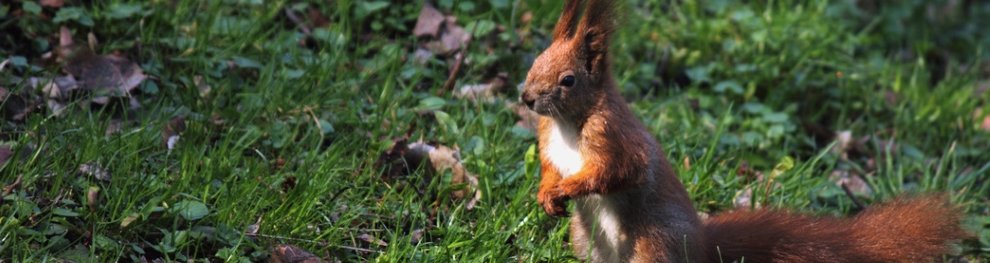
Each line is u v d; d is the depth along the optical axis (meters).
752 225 7.80
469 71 10.40
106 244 7.14
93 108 8.92
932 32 14.59
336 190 8.30
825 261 7.67
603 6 7.12
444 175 8.65
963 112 11.98
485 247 7.86
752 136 10.59
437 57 10.56
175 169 8.23
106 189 7.70
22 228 7.07
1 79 8.82
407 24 10.99
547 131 7.41
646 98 10.80
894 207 8.09
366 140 9.05
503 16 11.31
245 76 9.85
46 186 7.67
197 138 8.59
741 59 11.74
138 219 7.38
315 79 9.76
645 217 7.35
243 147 8.52
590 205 7.58
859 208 9.38
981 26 15.45
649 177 7.25
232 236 7.54
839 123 11.47
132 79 9.18
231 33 10.10
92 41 9.59
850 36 12.88
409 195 8.34
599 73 7.14
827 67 12.38
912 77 12.49
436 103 9.59
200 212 7.54
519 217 8.29
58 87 8.85
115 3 10.03
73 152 7.98
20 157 7.87
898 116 11.66
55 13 9.88
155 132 8.51
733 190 9.30
